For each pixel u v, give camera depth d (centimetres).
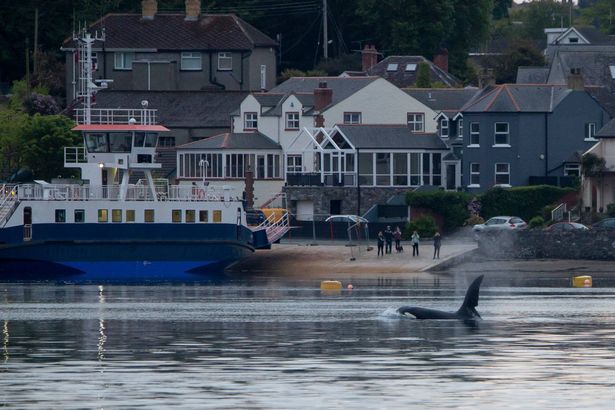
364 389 19875
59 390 19850
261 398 19162
